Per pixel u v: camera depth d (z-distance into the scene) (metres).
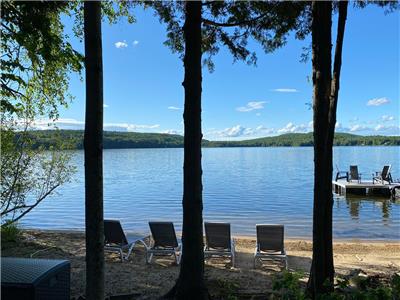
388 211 18.31
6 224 8.56
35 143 8.21
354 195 24.11
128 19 6.26
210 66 7.11
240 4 5.94
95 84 2.83
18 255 7.89
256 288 5.77
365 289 3.10
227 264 7.73
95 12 2.82
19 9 3.79
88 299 2.82
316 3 4.73
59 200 22.62
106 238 8.08
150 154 113.25
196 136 5.06
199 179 5.10
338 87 5.17
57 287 3.15
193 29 5.01
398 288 2.94
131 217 17.20
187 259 5.08
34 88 5.78
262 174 40.97
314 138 4.84
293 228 14.34
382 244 10.33
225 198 22.86
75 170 8.92
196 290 5.03
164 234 7.77
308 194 24.28
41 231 11.06
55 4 4.02
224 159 81.75
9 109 4.97
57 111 6.51
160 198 23.31
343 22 5.18
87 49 2.82
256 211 18.34
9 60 4.53
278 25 6.10
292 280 3.23
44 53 3.92
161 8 6.52
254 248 9.50
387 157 71.00
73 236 10.11
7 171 7.78
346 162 55.69
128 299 5.25
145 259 8.00
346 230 13.87
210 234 7.88
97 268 2.84
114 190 27.55
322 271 4.77
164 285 5.99
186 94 5.04
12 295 2.80
